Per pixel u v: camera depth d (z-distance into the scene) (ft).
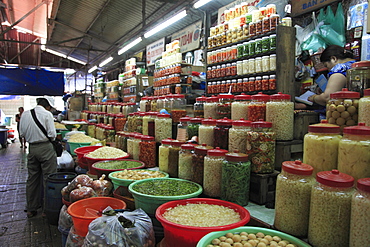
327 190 3.56
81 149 11.26
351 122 4.75
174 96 10.73
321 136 4.33
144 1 19.85
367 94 4.38
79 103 31.12
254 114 6.26
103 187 7.55
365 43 8.77
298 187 3.99
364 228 3.12
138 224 5.03
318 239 3.60
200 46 19.47
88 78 58.13
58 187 10.20
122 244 4.69
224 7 16.35
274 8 8.66
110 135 13.67
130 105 16.11
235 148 6.04
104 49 36.27
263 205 5.52
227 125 6.53
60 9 26.73
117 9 23.16
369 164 3.69
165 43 23.86
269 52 8.25
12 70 42.52
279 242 3.82
